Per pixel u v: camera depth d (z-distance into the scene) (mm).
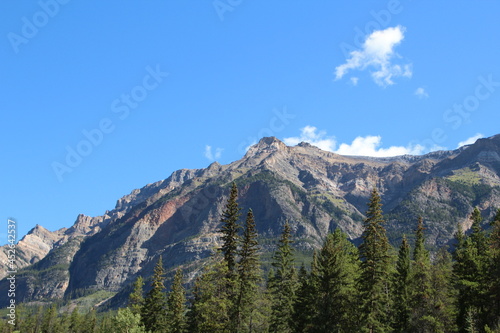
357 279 78000
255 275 85250
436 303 81250
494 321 71250
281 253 96500
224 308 80875
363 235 78875
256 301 89250
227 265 84000
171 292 104938
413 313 82062
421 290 85062
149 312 104375
